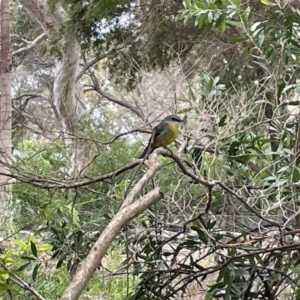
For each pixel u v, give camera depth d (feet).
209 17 23.94
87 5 67.56
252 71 49.60
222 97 35.32
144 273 25.09
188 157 25.09
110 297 31.12
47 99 102.83
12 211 36.27
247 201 23.67
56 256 24.85
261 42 24.85
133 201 17.26
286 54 24.73
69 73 86.84
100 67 104.06
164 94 42.24
